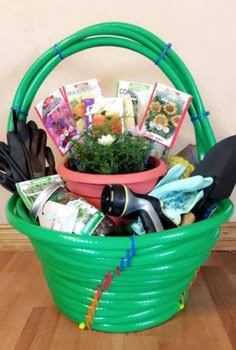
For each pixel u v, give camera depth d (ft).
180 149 2.63
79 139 1.94
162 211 1.63
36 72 2.02
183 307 1.99
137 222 1.64
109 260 1.52
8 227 2.78
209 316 1.96
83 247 1.49
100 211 1.68
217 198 1.81
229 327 1.86
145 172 1.71
